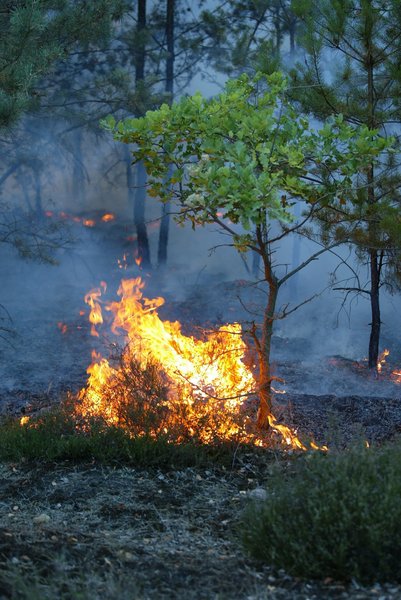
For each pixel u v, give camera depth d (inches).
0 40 488.1
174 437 283.3
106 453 272.5
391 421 359.3
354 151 282.5
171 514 228.5
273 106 289.1
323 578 172.9
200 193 262.7
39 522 219.5
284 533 183.2
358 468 194.4
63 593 161.3
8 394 440.1
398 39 479.5
